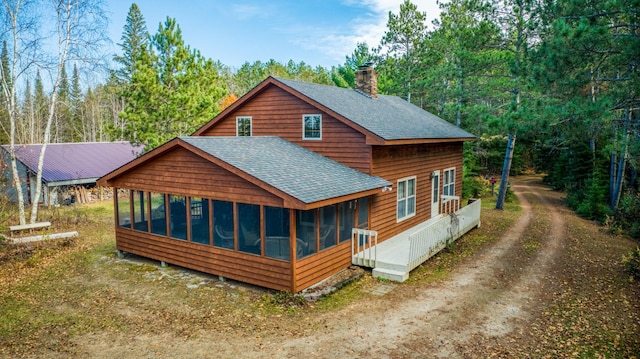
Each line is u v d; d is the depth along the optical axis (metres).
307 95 14.09
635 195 20.86
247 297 10.30
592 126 11.42
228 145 12.35
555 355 7.31
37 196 18.52
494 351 7.49
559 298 10.01
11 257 13.91
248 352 7.61
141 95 22.19
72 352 7.81
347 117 13.14
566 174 31.06
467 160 28.92
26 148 26.73
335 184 11.34
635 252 12.77
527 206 24.62
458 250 14.53
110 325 8.93
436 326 8.53
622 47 11.02
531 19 15.41
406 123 15.93
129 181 13.49
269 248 10.74
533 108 12.70
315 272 10.74
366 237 13.18
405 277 11.38
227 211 11.72
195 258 11.98
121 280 11.79
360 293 10.48
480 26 21.97
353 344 7.82
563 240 15.99
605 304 9.56
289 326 8.65
